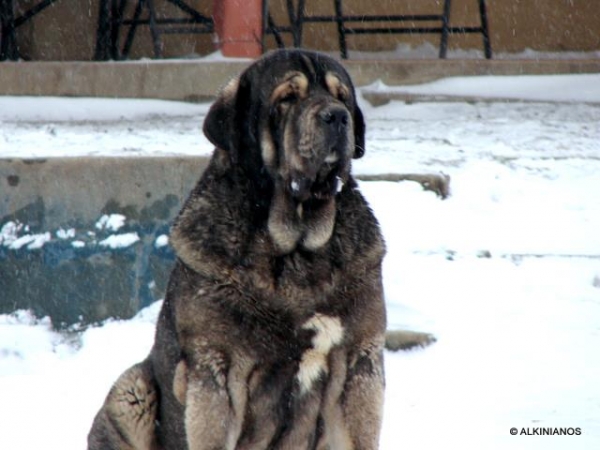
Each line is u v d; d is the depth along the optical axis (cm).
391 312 1211
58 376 1158
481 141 1725
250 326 747
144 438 830
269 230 758
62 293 1302
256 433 769
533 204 1451
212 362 752
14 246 1307
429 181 1454
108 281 1300
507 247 1345
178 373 769
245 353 750
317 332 750
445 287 1260
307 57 799
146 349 1211
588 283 1271
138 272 1302
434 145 1692
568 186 1504
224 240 759
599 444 930
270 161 777
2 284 1307
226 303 748
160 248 1305
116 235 1309
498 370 1098
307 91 787
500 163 1570
